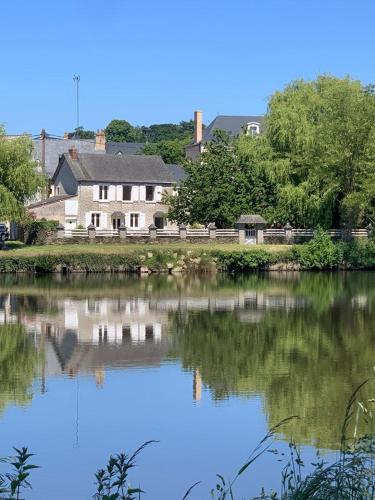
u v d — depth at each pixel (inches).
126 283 1978.3
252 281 2046.0
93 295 1713.8
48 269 2199.8
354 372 940.0
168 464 642.2
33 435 711.1
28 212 2684.5
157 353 1064.8
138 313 1437.0
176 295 1723.7
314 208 2439.7
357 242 2422.5
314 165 2418.8
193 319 1363.2
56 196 2967.5
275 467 633.0
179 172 3550.7
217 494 581.3
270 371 948.0
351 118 2390.5
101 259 2236.7
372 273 2279.8
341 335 1190.3
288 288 1867.6
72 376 929.5
